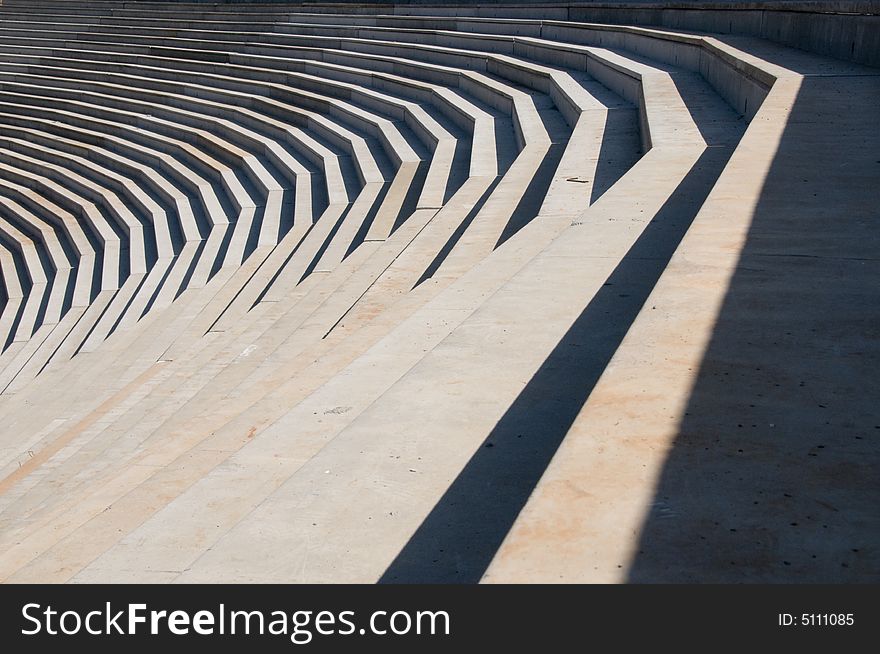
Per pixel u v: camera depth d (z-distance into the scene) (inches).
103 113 1016.2
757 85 422.6
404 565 121.2
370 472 144.9
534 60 776.3
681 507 102.0
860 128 312.7
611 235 262.5
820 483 106.0
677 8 719.7
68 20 1235.9
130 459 224.2
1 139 1007.6
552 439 152.3
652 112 456.4
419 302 281.6
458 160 587.5
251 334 365.7
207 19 1178.6
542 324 199.5
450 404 164.9
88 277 738.2
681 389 131.6
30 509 239.0
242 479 160.2
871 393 128.6
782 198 235.9
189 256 669.3
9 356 645.3
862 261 186.4
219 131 908.0
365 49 970.1
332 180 679.1
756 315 159.3
